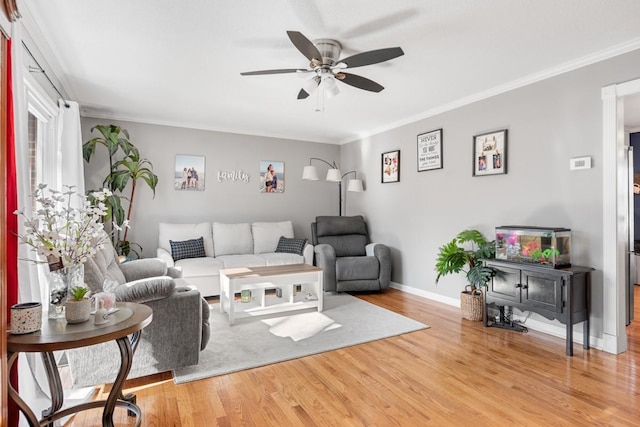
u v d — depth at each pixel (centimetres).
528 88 346
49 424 179
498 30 252
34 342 141
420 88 374
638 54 271
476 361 271
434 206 455
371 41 268
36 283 203
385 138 543
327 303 435
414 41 268
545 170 333
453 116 426
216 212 551
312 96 399
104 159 479
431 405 210
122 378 168
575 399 216
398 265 517
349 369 258
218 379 242
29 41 243
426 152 465
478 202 397
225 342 307
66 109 331
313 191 631
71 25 244
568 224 317
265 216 589
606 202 290
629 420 194
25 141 188
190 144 532
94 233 183
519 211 355
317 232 544
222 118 498
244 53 290
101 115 474
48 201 173
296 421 195
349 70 324
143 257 503
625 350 291
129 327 161
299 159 618
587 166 301
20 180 180
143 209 504
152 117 494
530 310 308
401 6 221
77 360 220
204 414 201
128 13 229
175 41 269
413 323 358
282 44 274
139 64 312
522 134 352
